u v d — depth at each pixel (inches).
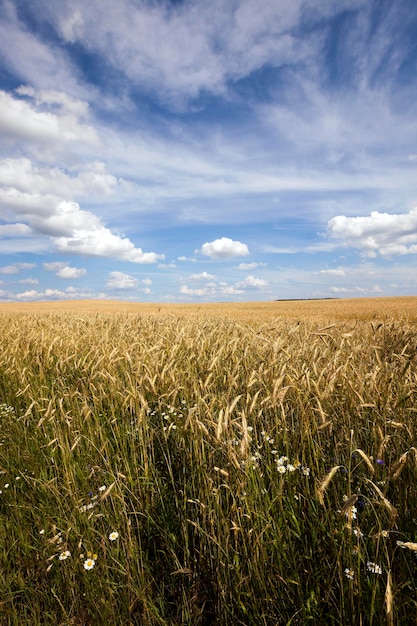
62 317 485.7
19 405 162.9
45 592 75.5
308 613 65.4
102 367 163.8
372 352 169.2
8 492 100.7
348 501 61.0
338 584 70.3
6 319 482.3
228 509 83.8
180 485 103.6
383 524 78.0
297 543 81.6
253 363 164.7
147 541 90.0
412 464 83.4
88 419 122.9
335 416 112.4
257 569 70.4
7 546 85.3
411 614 62.4
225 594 72.0
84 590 75.8
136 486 99.3
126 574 74.9
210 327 284.8
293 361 136.5
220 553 74.2
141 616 72.3
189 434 107.6
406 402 108.1
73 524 82.8
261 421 117.9
